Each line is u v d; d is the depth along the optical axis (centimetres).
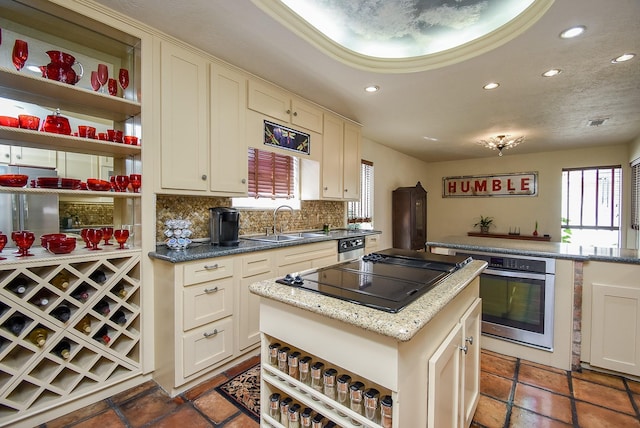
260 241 264
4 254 155
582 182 539
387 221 526
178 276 173
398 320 80
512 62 221
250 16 173
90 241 176
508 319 225
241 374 199
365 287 109
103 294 171
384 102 307
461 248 241
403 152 570
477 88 269
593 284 198
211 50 210
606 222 518
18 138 159
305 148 303
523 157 583
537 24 175
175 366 174
